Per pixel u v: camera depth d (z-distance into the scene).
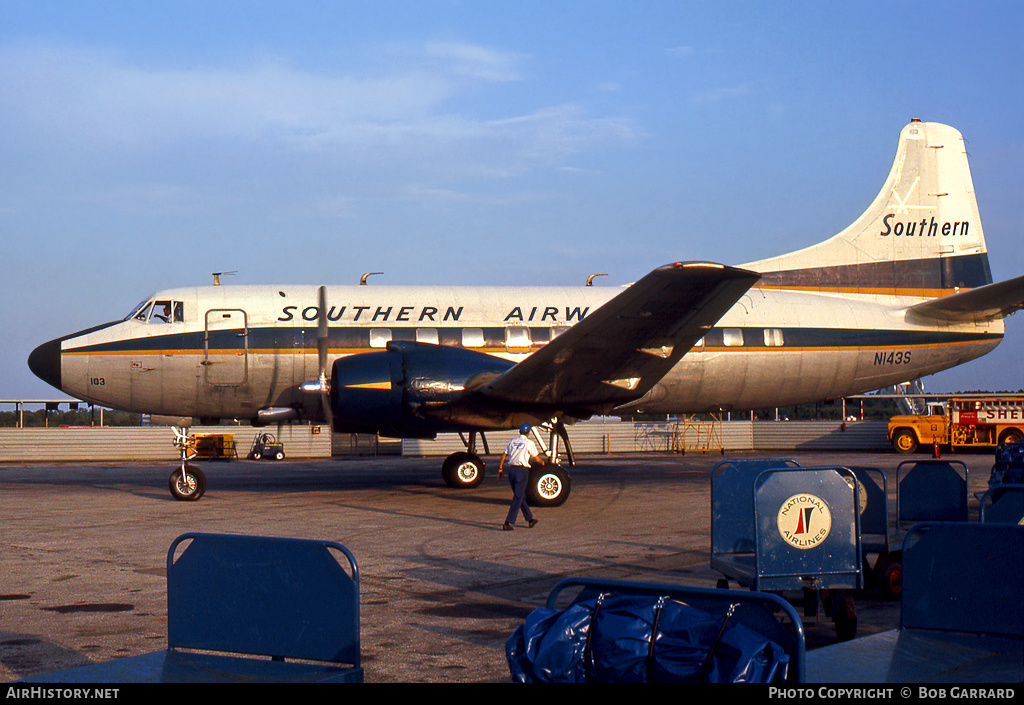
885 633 5.11
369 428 15.87
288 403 17.30
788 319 18.89
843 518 6.86
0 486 19.50
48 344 16.95
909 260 20.36
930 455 31.83
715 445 37.50
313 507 14.98
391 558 10.05
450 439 34.84
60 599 7.95
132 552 10.48
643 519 13.40
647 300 12.73
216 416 17.48
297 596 4.44
